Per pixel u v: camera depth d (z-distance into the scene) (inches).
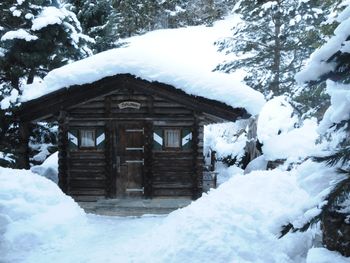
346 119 204.5
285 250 268.7
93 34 859.4
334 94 209.2
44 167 578.6
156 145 483.2
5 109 532.7
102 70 455.5
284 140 561.3
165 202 475.2
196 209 317.1
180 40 1370.6
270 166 566.6
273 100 646.5
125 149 483.5
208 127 849.5
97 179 484.7
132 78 462.0
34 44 557.3
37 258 295.9
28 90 472.7
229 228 278.4
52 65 580.1
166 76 458.9
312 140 540.7
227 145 732.0
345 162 220.5
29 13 553.6
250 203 306.0
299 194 313.4
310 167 246.4
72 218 365.7
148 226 379.9
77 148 484.1
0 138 575.2
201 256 260.7
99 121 480.7
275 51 705.6
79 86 458.6
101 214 441.1
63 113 476.7
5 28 558.6
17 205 337.4
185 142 482.6
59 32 572.1
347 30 200.8
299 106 632.4
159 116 480.1
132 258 285.9
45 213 350.6
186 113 480.7
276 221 261.0
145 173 481.7
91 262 285.7
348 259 217.2
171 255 269.1
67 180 482.0
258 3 708.7
